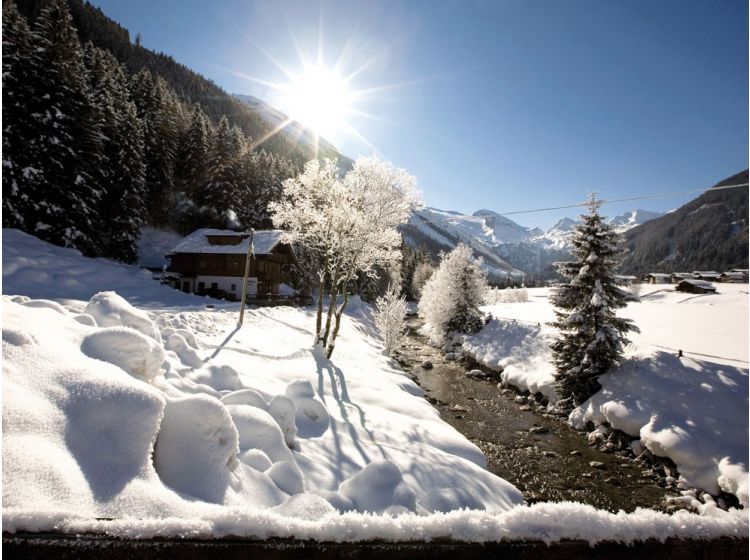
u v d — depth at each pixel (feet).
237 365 37.70
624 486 32.01
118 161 118.11
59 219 92.58
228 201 160.25
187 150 166.50
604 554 3.41
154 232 159.33
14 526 3.46
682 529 3.54
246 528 3.51
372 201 54.70
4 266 68.95
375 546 3.40
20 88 87.92
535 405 54.13
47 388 8.46
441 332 106.01
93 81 136.26
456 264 103.14
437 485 22.08
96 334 13.44
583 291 50.93
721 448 32.55
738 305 117.39
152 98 161.68
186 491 9.45
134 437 8.32
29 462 6.34
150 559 3.32
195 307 77.77
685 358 46.34
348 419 31.24
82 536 3.42
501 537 3.49
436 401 53.36
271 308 100.32
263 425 16.46
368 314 145.07
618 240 49.42
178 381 21.16
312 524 3.58
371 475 15.14
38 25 101.40
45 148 89.15
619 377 47.16
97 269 87.92
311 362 50.44
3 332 9.43
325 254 58.85
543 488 30.99
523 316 128.67
